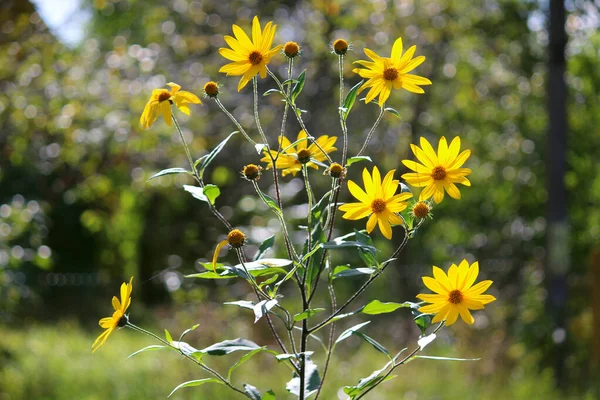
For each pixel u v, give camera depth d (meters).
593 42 10.54
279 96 11.45
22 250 7.61
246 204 11.78
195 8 10.75
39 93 8.70
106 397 7.14
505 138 11.55
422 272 11.73
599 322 8.14
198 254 14.53
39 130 8.61
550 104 8.41
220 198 13.35
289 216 10.88
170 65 10.49
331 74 11.45
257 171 2.53
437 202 2.38
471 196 11.59
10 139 8.55
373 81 2.52
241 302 2.29
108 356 9.15
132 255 13.93
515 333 8.53
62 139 8.86
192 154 9.44
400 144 12.22
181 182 9.53
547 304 8.34
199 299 10.51
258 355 8.62
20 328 10.84
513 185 11.15
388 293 11.62
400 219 2.40
